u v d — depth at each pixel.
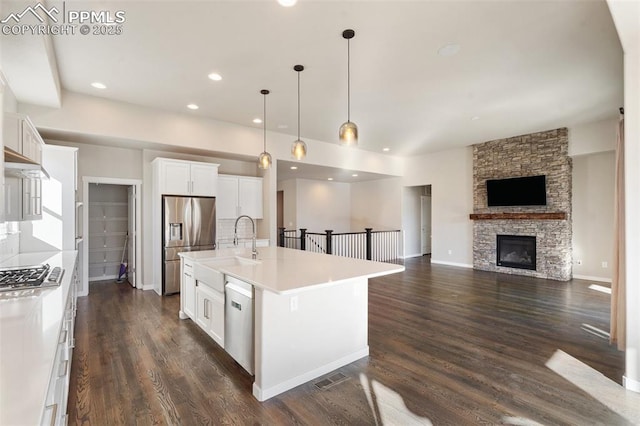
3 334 1.25
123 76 3.75
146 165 5.46
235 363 2.82
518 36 2.95
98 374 2.61
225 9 2.54
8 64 2.89
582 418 2.07
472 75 3.78
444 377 2.60
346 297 2.86
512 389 2.41
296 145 3.63
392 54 3.28
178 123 5.11
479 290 5.37
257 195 6.52
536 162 6.38
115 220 6.46
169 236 5.07
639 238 2.34
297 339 2.50
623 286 2.93
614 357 2.91
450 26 2.79
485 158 7.18
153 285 5.46
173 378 2.57
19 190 2.71
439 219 8.24
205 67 3.54
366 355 2.99
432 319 3.95
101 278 6.29
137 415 2.10
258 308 2.37
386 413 2.14
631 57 2.34
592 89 4.20
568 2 2.48
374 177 9.43
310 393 2.39
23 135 2.70
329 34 2.91
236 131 5.77
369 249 8.25
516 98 4.50
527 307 4.41
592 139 5.73
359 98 4.51
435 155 8.36
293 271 2.68
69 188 4.13
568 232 6.08
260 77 3.80
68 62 3.39
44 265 2.67
